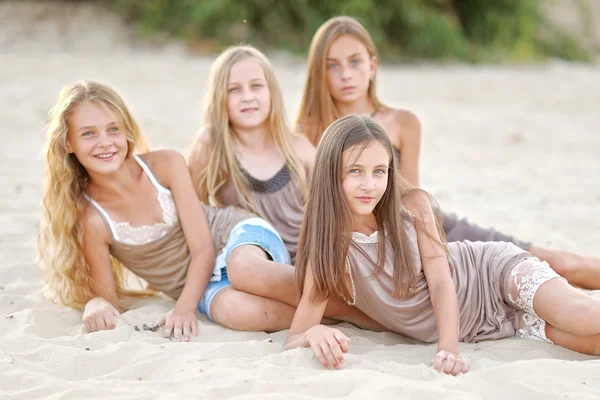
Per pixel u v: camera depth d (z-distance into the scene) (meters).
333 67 6.92
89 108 5.62
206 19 24.48
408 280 5.14
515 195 10.27
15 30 22.16
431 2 29.45
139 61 21.36
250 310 5.51
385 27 27.50
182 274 6.12
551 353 4.98
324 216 5.00
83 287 5.95
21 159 11.34
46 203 5.89
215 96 6.43
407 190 5.32
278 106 6.51
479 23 30.20
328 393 4.26
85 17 23.45
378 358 4.89
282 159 6.48
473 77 23.75
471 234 6.46
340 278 5.05
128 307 6.13
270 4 25.50
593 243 7.67
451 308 4.98
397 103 18.47
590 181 11.18
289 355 4.74
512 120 16.92
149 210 5.98
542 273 5.07
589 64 30.81
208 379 4.44
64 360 4.79
